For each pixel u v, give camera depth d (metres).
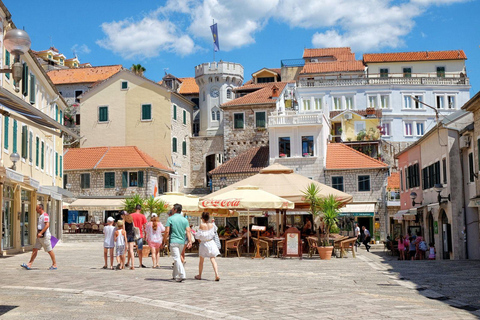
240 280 13.83
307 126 48.06
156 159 59.75
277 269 17.45
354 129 59.09
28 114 10.33
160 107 60.31
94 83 71.12
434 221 31.06
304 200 24.38
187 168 64.56
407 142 64.69
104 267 17.11
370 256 29.12
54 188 32.09
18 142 26.69
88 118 62.03
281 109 59.00
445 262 22.62
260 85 63.72
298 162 48.06
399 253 28.86
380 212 46.25
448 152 27.81
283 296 10.98
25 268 16.59
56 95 35.28
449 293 11.78
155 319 8.41
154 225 17.52
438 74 68.75
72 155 57.41
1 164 23.31
